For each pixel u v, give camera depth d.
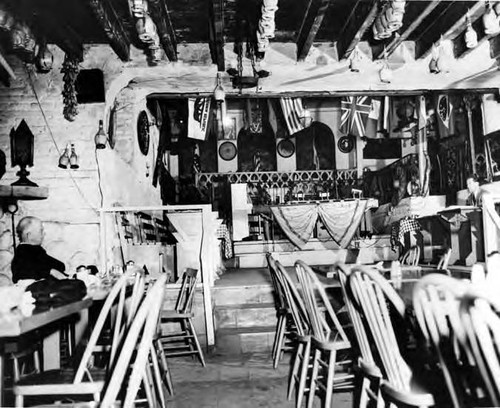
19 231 4.08
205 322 4.72
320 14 4.86
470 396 1.80
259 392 3.49
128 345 1.96
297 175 14.78
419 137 9.49
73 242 5.56
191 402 3.30
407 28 5.35
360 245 9.34
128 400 2.01
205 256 4.80
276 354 4.13
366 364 2.34
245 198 9.70
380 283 1.97
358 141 14.78
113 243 5.69
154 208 4.96
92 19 5.25
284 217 8.67
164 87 6.72
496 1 4.88
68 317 3.46
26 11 4.48
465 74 6.48
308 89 6.89
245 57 6.19
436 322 1.72
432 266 5.43
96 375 2.41
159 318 3.46
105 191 5.68
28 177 5.61
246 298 5.64
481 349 1.51
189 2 4.98
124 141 7.02
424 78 6.55
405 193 11.52
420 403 1.86
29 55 5.47
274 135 15.32
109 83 5.95
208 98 7.16
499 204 5.70
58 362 2.98
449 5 5.34
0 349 2.04
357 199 8.73
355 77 6.45
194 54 6.11
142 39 4.66
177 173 13.66
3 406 2.05
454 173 10.59
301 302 3.26
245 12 5.25
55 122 5.70
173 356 4.45
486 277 2.46
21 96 5.68
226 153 15.08
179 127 10.38
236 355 4.59
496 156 8.39
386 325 1.97
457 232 6.67
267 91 6.86
